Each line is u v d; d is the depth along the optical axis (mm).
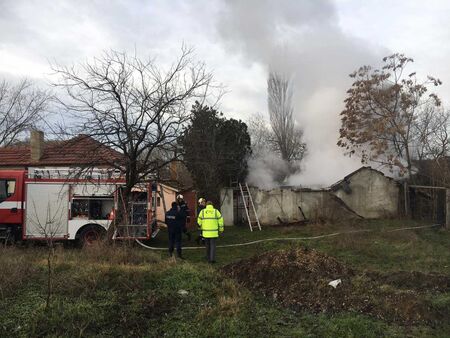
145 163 13508
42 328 5684
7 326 5703
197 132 15281
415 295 6938
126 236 11797
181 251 12703
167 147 13344
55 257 9484
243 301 6945
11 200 13961
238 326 5906
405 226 17547
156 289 7344
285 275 8234
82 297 6723
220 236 17000
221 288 7602
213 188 20016
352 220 19891
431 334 5848
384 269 9508
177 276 7961
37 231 13852
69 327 5711
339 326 5953
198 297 7039
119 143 12727
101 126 12594
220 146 19578
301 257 8773
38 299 6594
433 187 18000
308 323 6258
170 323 6066
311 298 7262
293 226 19734
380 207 20938
